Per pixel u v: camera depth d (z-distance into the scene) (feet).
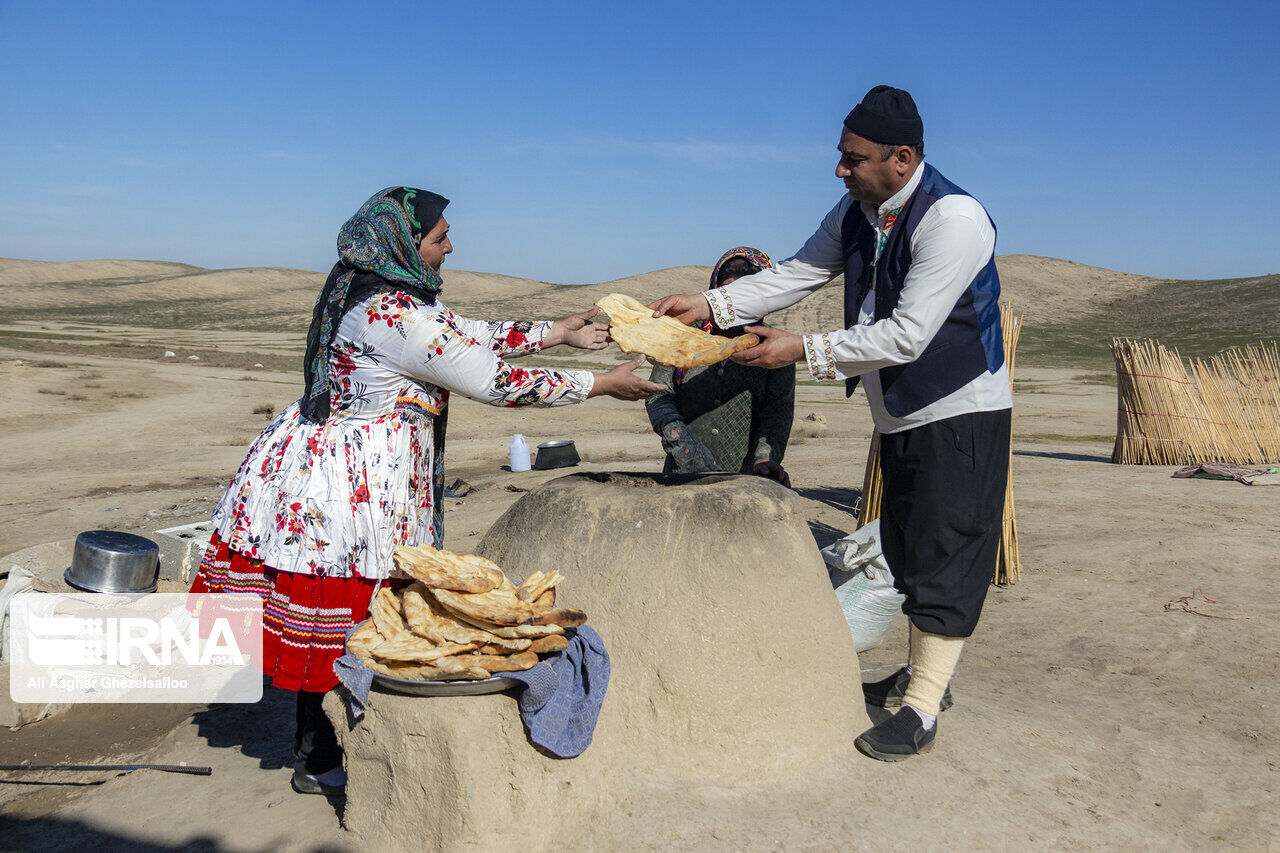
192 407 80.89
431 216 10.39
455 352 10.10
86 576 17.06
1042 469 40.09
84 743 14.32
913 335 10.01
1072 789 10.90
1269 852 9.87
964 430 10.36
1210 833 10.23
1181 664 16.10
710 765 10.46
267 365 143.02
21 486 44.52
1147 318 291.17
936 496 10.50
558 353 164.76
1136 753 12.19
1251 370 44.16
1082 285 363.76
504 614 9.28
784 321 262.26
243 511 10.46
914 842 9.52
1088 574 22.39
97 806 11.47
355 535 10.12
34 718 15.20
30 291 424.87
